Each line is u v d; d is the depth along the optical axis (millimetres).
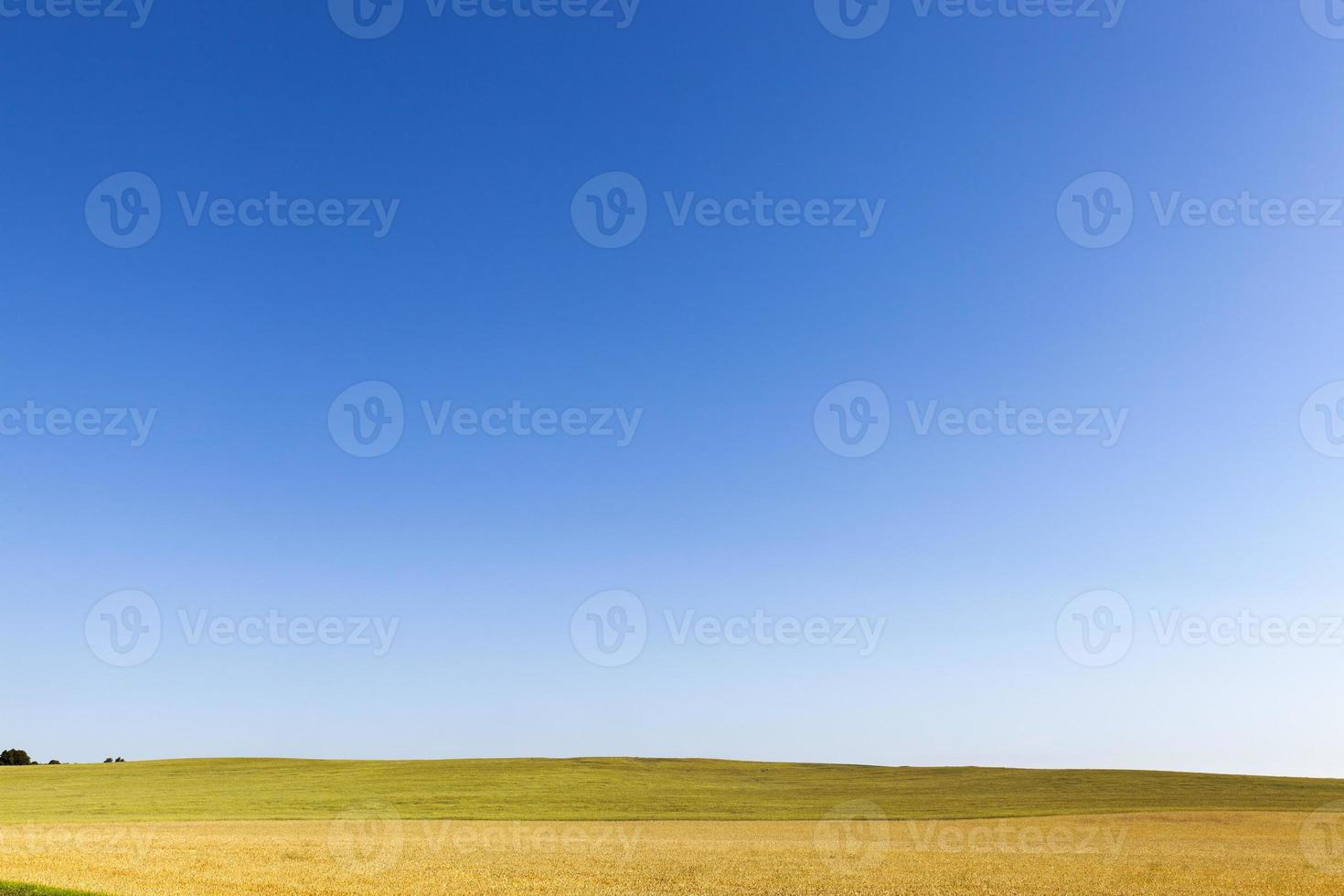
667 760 95062
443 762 91562
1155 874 33875
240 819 53344
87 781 76562
